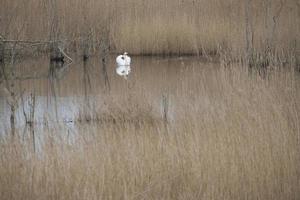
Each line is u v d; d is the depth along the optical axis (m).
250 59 44.44
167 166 21.81
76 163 21.27
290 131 23.61
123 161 21.77
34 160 21.28
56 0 59.62
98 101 35.44
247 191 21.16
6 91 38.41
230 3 59.81
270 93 26.66
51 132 23.62
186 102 27.92
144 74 49.31
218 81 31.89
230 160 21.97
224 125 23.89
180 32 60.31
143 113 27.98
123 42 60.84
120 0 61.25
